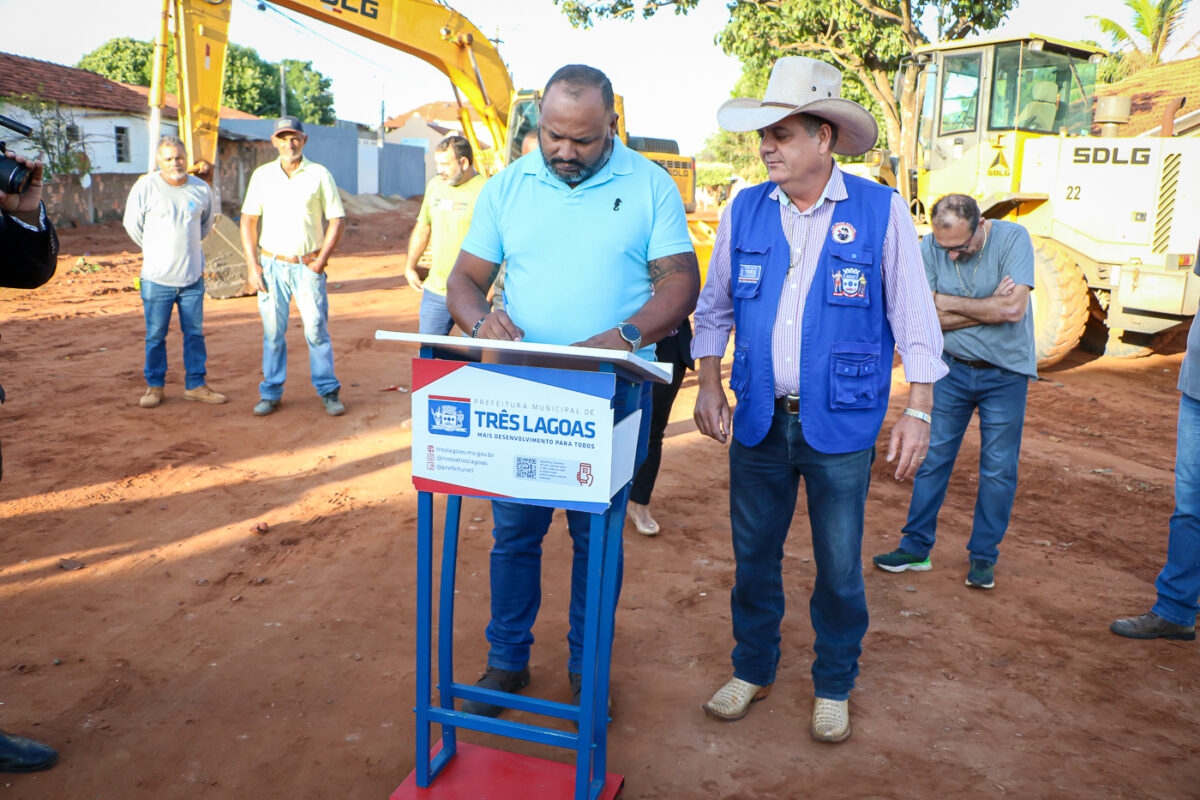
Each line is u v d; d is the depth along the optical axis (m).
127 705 3.05
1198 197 8.73
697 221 9.84
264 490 5.20
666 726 3.05
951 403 4.12
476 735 3.00
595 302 2.73
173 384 7.59
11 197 2.52
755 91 25.61
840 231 2.71
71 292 12.91
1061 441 6.93
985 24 18.19
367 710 3.07
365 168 41.62
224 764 2.76
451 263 5.70
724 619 3.81
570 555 4.47
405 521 4.80
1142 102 16.53
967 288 4.02
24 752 2.68
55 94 24.81
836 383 2.73
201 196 6.64
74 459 5.57
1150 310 8.88
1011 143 9.64
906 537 4.36
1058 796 2.70
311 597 3.90
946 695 3.26
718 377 3.06
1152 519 5.24
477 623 3.73
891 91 19.47
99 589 3.91
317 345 6.61
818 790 2.72
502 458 2.33
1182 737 3.02
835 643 2.95
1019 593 4.16
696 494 5.39
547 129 2.52
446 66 12.90
